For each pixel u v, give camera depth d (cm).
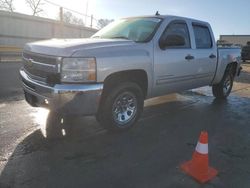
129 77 475
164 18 546
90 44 430
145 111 625
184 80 582
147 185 322
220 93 775
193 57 588
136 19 570
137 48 470
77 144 423
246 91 960
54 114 542
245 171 366
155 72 504
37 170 344
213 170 354
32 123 502
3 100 656
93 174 341
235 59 773
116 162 374
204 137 338
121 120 473
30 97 461
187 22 590
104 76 417
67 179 327
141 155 398
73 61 396
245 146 450
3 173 333
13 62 1530
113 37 531
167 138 467
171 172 353
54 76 405
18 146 406
